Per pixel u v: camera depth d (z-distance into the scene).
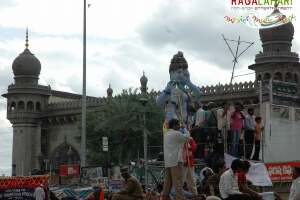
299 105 26.75
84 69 31.72
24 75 67.81
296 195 11.00
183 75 15.91
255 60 52.06
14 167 67.31
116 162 49.06
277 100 25.83
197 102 16.97
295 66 51.22
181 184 11.27
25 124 67.12
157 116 47.25
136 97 49.34
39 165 64.88
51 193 19.86
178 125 11.45
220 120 18.75
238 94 50.72
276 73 50.97
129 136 48.31
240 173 10.92
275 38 51.88
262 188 17.83
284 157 21.28
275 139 21.30
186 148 12.68
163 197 11.62
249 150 19.30
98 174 25.42
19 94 67.38
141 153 48.53
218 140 18.50
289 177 18.52
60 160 66.81
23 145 66.94
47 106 68.31
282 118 21.66
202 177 16.56
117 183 22.03
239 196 10.66
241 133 19.11
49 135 68.06
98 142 49.81
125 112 47.75
